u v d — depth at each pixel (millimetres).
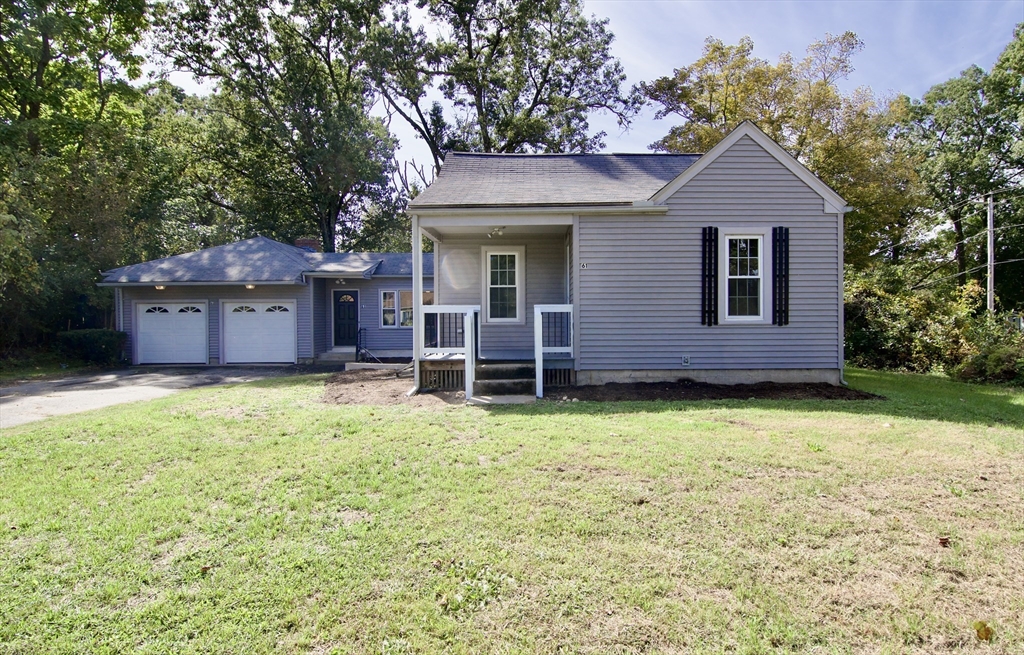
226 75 24969
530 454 5098
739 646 2426
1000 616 2631
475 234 11438
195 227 27797
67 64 18656
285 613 2686
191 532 3576
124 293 17125
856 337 13781
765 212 9586
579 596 2793
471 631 2545
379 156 29094
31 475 4734
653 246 9586
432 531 3510
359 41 25234
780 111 22625
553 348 9531
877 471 4551
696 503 3904
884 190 20516
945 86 29922
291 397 8734
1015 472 4555
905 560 3127
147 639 2510
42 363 16266
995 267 29375
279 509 3930
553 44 27109
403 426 6371
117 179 18766
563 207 9391
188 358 17219
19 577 3031
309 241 22359
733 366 9656
